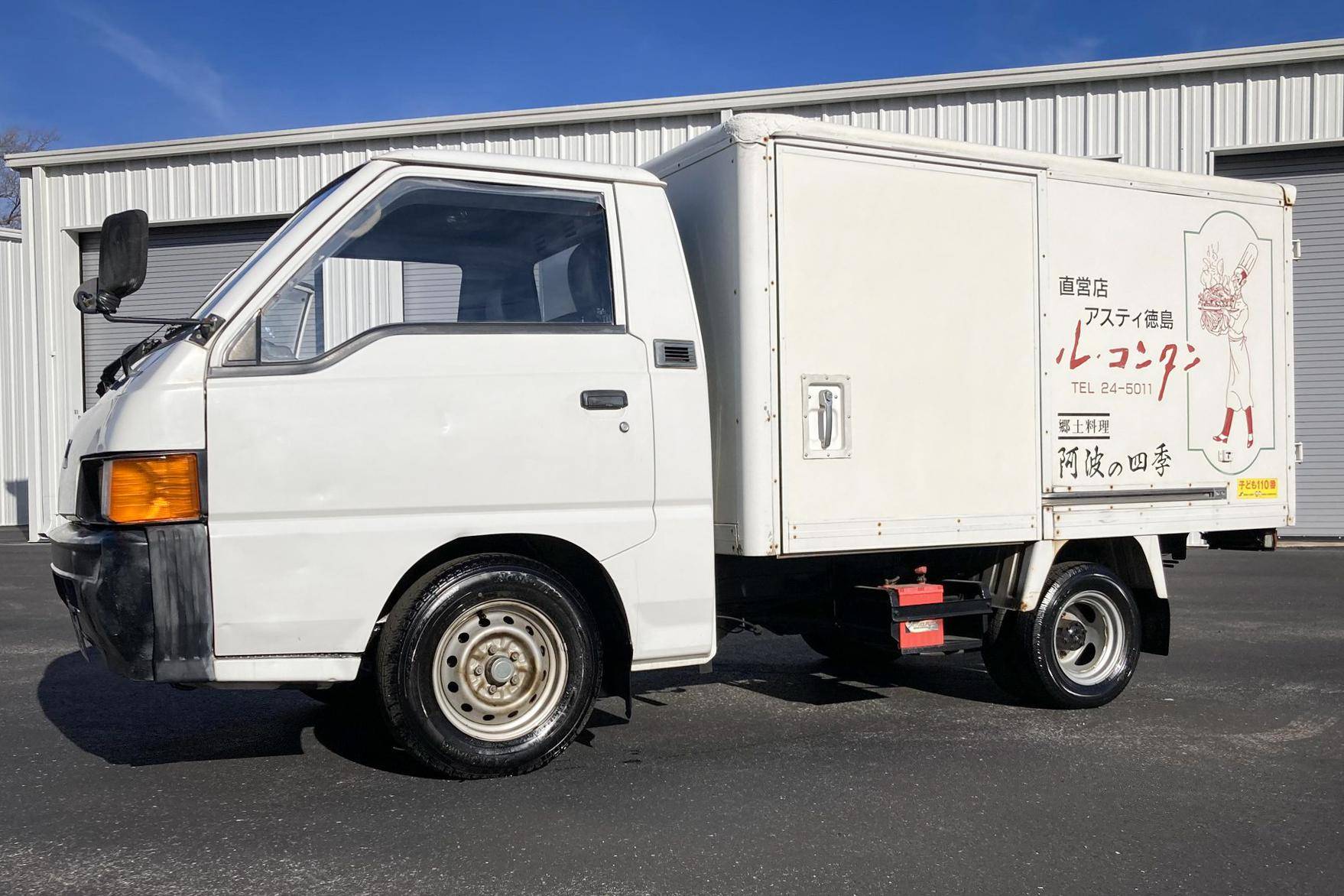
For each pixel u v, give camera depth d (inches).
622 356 185.0
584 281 188.2
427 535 172.4
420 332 174.1
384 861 145.5
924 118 576.1
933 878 141.0
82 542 163.2
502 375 176.6
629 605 185.6
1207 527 245.3
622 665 189.3
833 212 200.7
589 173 188.9
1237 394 250.2
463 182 182.1
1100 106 565.9
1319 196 572.1
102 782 181.0
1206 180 246.7
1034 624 228.5
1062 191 227.0
